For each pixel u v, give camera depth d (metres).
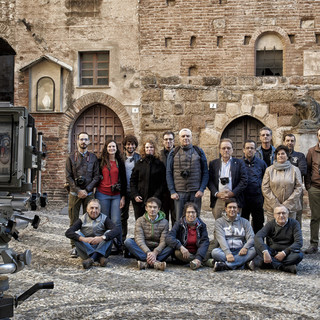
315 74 14.08
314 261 7.07
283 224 6.47
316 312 4.50
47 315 4.33
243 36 14.29
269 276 6.04
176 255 6.66
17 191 3.38
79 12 14.91
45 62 14.91
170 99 14.48
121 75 14.73
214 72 14.39
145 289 5.30
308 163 8.00
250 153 7.45
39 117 14.95
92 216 6.86
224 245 6.51
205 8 14.44
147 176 7.33
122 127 14.98
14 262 3.47
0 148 3.36
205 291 5.23
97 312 4.44
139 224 6.77
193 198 7.17
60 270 6.25
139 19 14.68
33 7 15.07
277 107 14.09
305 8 14.12
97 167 7.53
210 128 14.33
